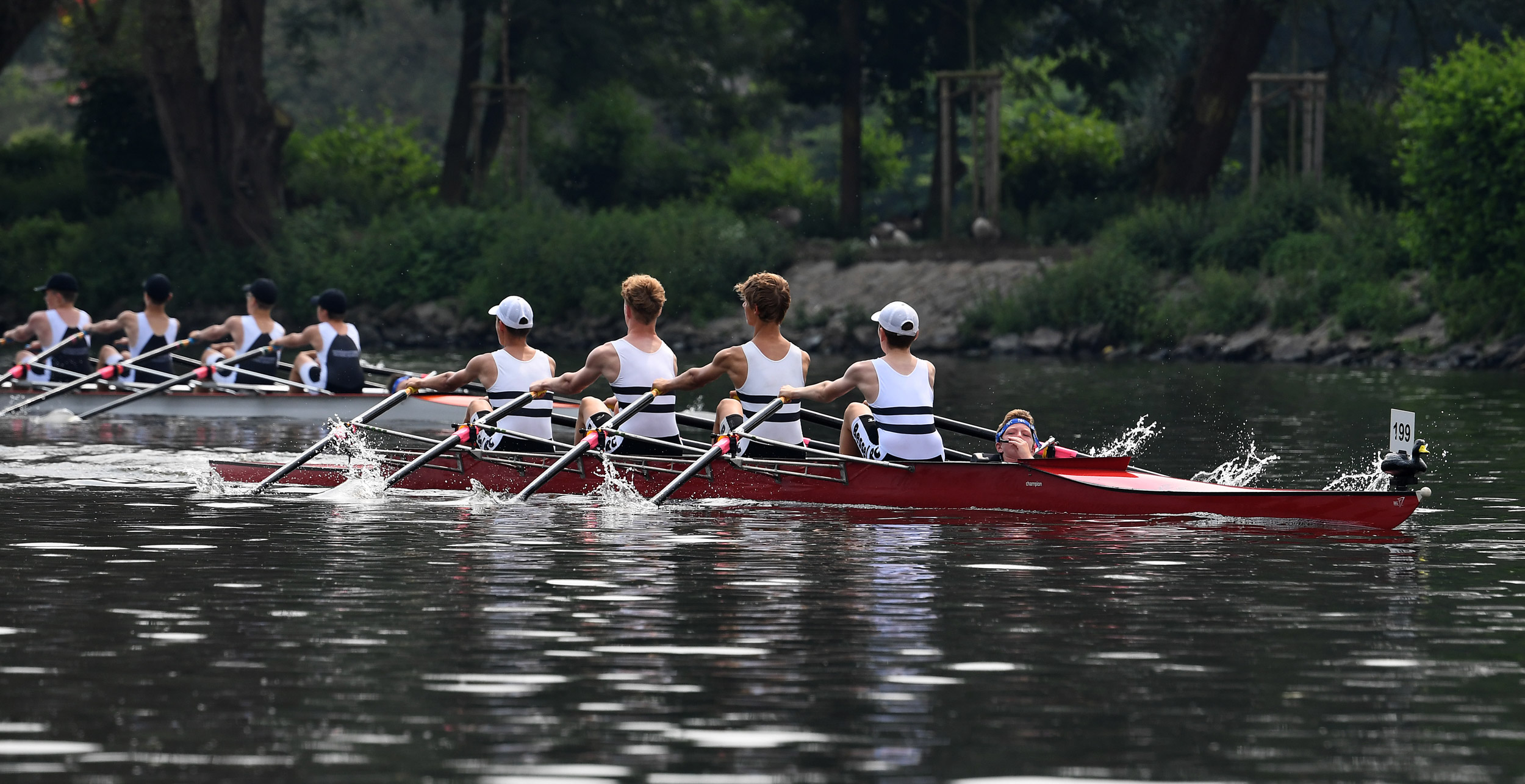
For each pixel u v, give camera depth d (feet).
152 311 255.09
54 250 618.44
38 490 155.74
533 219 572.10
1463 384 311.47
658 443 151.74
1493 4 517.14
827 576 109.91
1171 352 427.33
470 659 86.43
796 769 68.23
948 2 601.21
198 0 598.75
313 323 580.71
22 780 66.28
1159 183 520.83
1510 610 98.99
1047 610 98.78
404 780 66.54
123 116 640.17
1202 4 540.52
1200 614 97.91
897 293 503.61
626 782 66.44
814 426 235.20
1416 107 386.32
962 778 67.10
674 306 536.83
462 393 242.37
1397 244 414.21
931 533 128.16
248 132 587.68
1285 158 552.00
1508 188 353.92
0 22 495.82
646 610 98.89
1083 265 458.09
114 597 102.37
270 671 83.82
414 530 130.62
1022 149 618.03
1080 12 602.03
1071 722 75.20
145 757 69.46
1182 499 134.92
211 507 144.56
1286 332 415.85
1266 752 70.85
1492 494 152.46
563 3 653.71
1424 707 77.82
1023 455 147.74
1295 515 132.16
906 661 86.28
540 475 151.64
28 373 248.32
